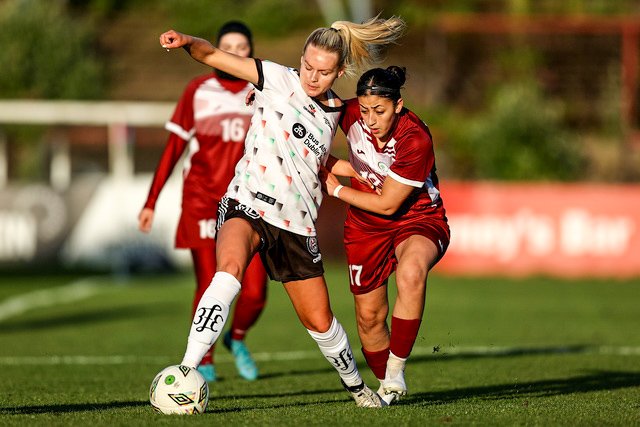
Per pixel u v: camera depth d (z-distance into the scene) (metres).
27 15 101.31
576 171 85.69
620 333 41.47
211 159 28.28
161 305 53.25
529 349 36.12
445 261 70.25
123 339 39.66
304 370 30.64
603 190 68.50
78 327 43.91
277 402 22.45
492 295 57.56
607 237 68.44
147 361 32.81
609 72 105.75
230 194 19.84
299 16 116.38
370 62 20.42
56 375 28.95
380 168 21.05
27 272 71.50
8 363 32.16
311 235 19.80
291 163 19.58
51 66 99.50
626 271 68.31
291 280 19.77
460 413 19.36
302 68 19.53
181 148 28.64
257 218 19.45
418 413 19.30
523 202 69.31
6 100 98.50
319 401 22.56
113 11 117.94
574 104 103.81
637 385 25.95
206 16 114.25
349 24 19.70
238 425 17.30
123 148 76.94
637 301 54.78
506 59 107.69
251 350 36.22
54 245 73.75
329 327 19.89
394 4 114.81
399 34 20.05
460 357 33.72
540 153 84.44
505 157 84.19
